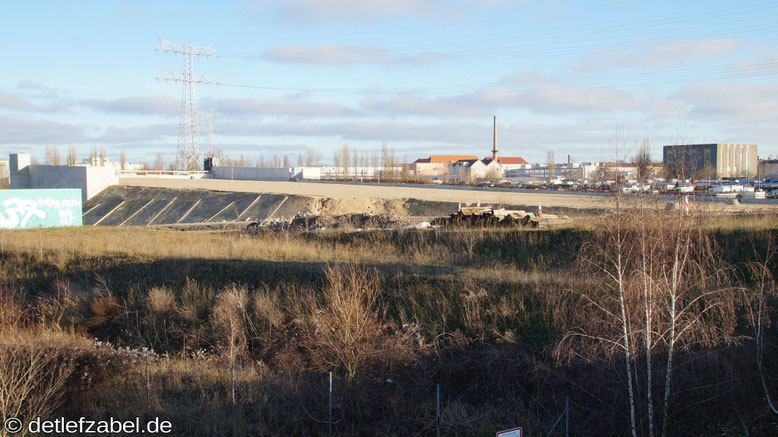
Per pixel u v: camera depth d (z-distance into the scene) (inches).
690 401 422.3
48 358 435.5
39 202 1336.1
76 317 696.4
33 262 897.5
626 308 401.7
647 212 362.9
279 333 595.2
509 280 632.4
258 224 1387.8
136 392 454.0
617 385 434.3
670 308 408.5
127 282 783.1
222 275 771.4
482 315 575.5
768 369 438.3
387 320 597.9
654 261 386.0
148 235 1151.6
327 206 1966.0
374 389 466.6
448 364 508.1
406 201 1985.7
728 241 674.8
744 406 412.5
